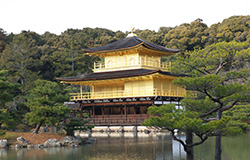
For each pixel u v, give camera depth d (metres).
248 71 31.59
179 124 28.55
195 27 131.38
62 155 43.75
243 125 59.94
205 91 32.06
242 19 123.06
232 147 48.78
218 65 35.19
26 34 130.50
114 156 42.66
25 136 53.00
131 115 71.12
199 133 30.12
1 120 48.75
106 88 75.19
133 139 57.69
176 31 127.94
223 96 31.55
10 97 48.69
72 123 54.34
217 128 29.41
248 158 40.41
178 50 76.50
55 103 55.31
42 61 107.25
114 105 72.69
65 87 104.81
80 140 53.47
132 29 79.06
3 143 49.91
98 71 75.56
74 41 116.69
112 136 62.94
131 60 72.44
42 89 53.31
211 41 119.12
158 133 67.62
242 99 31.52
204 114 33.94
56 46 127.81
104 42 135.00
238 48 33.19
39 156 43.22
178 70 34.97
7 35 133.88
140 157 41.91
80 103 74.75
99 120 73.06
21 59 97.19
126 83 70.50
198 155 42.62
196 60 33.25
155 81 68.19
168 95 68.75
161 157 41.72
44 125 65.94
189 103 34.41
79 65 112.75
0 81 46.81
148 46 70.25
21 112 57.94
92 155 43.50
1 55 101.69
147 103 67.31
